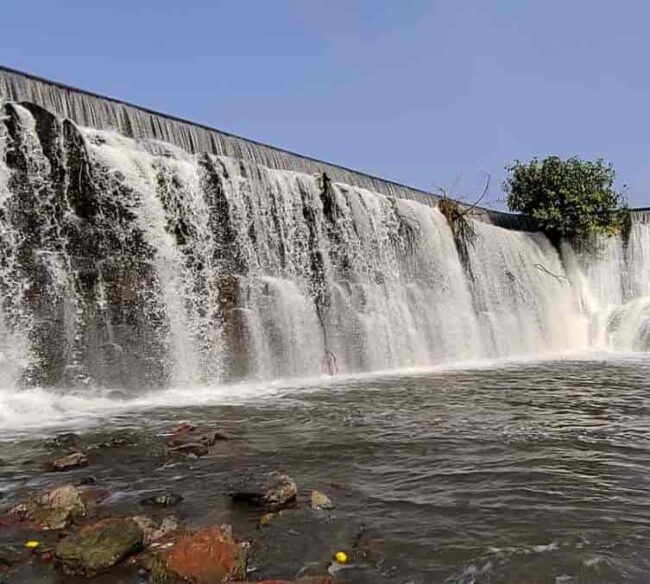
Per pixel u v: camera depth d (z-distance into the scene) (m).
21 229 12.95
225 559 4.48
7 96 14.75
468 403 12.77
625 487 6.62
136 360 14.47
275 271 18.94
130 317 14.57
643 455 8.03
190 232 16.52
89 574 4.45
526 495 6.34
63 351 13.13
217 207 17.38
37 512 5.58
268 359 17.67
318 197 21.11
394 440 8.94
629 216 35.81
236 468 7.34
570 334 33.88
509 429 9.78
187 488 6.52
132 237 15.05
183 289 15.92
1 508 5.84
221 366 16.39
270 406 12.37
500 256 30.69
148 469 7.27
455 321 25.86
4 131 13.02
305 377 18.48
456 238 27.95
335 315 20.62
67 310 13.37
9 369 12.20
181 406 12.38
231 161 18.28
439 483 6.76
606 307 35.22
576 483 6.76
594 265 36.44
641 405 12.40
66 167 14.00
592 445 8.60
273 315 18.20
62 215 13.73
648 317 32.09
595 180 36.41
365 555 4.85
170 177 16.36
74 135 14.32
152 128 18.31
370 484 6.72
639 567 4.64
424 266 25.47
